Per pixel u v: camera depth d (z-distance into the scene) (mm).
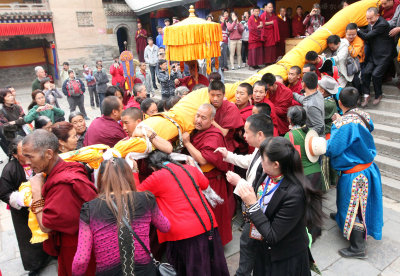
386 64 5449
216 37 4371
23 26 16531
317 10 8734
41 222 2350
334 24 5906
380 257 3260
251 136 2547
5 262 3631
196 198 2516
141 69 9852
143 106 3740
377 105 5766
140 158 2775
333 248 3439
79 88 9766
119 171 1918
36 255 3342
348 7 6027
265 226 1951
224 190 3346
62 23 17672
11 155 3176
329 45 5211
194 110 3164
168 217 2441
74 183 2238
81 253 1769
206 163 3057
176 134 3006
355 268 3115
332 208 4148
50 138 2268
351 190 3141
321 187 3812
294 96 4414
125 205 1850
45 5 17391
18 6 18172
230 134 3551
